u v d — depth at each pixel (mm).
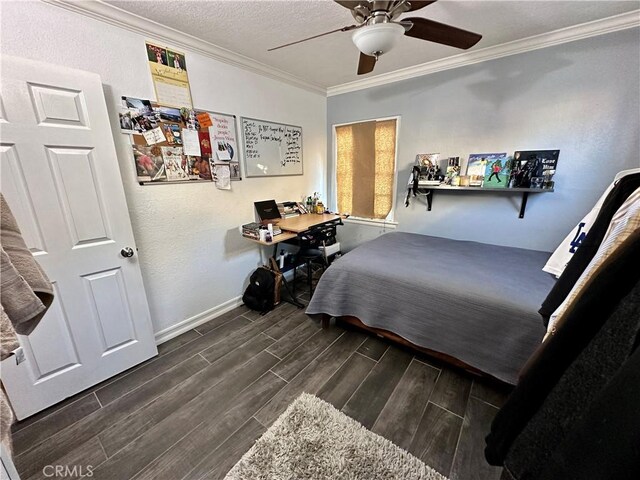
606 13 1747
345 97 3311
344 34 1958
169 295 2193
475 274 1793
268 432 1365
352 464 1207
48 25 1428
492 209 2549
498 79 2314
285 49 2213
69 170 1487
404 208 3123
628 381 381
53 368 1548
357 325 2158
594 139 2018
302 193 3375
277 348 2080
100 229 1640
